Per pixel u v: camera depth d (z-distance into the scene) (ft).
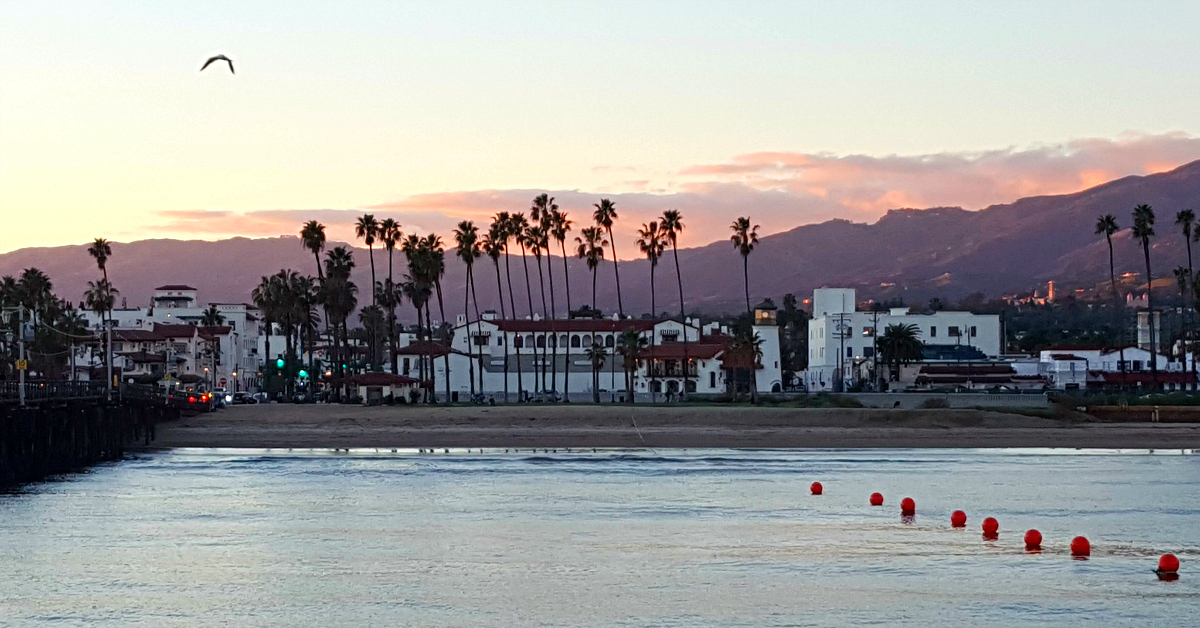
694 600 164.55
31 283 629.92
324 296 647.56
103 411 355.97
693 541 208.64
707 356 613.11
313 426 425.28
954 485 288.10
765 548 202.28
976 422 440.04
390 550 199.11
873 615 156.35
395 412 442.09
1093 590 170.71
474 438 410.52
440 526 222.69
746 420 435.12
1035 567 186.91
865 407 488.85
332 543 205.05
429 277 631.97
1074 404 483.92
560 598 165.89
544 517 233.96
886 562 190.60
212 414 444.55
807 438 413.39
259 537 210.79
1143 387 627.46
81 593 167.94
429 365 634.84
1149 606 161.58
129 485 284.41
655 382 615.98
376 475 307.58
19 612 157.79
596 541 208.13
